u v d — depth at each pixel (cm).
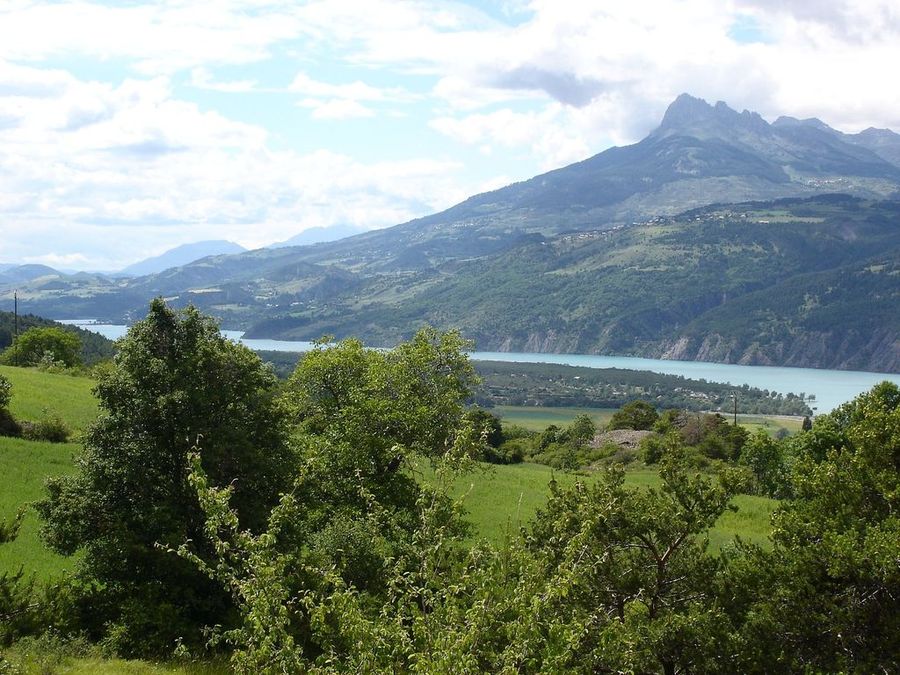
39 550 2825
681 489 1892
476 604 976
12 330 14325
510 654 948
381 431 3088
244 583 969
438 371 3412
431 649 980
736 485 1873
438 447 3077
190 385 2292
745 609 1830
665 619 1733
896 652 1605
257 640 994
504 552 1185
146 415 2241
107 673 1791
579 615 1392
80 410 5688
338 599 1000
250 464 2342
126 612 2062
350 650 1030
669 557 1916
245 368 2441
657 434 11044
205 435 2262
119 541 2144
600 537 1798
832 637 1705
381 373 3231
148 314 2383
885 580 1577
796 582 1752
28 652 1814
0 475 3803
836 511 1922
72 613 2122
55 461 4206
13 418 4819
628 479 7038
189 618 2184
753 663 1688
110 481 2222
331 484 2883
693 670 1698
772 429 18612
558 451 10419
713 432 10856
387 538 2094
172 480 2275
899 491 1770
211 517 1016
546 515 1886
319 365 3356
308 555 2103
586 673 1163
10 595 2030
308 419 3328
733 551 2077
